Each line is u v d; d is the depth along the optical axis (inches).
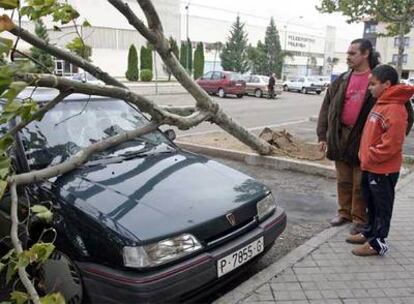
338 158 178.4
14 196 101.2
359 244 166.6
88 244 113.0
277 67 2454.5
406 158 315.0
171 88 1330.0
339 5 431.8
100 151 143.3
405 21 418.9
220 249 120.0
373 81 145.9
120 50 1839.3
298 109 818.2
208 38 2413.9
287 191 248.5
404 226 186.1
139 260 106.0
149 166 147.6
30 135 145.9
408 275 143.0
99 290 109.6
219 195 133.3
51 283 122.6
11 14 90.3
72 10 122.6
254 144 287.4
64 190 126.3
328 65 3134.8
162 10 1873.8
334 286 135.5
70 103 164.4
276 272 143.7
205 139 383.9
